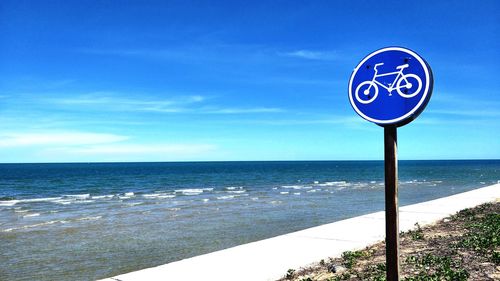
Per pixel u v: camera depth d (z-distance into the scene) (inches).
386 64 128.9
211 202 999.6
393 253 123.7
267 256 254.1
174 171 4077.3
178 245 468.1
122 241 494.9
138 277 216.2
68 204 1007.6
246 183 2021.4
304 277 212.5
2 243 489.4
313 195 1210.0
